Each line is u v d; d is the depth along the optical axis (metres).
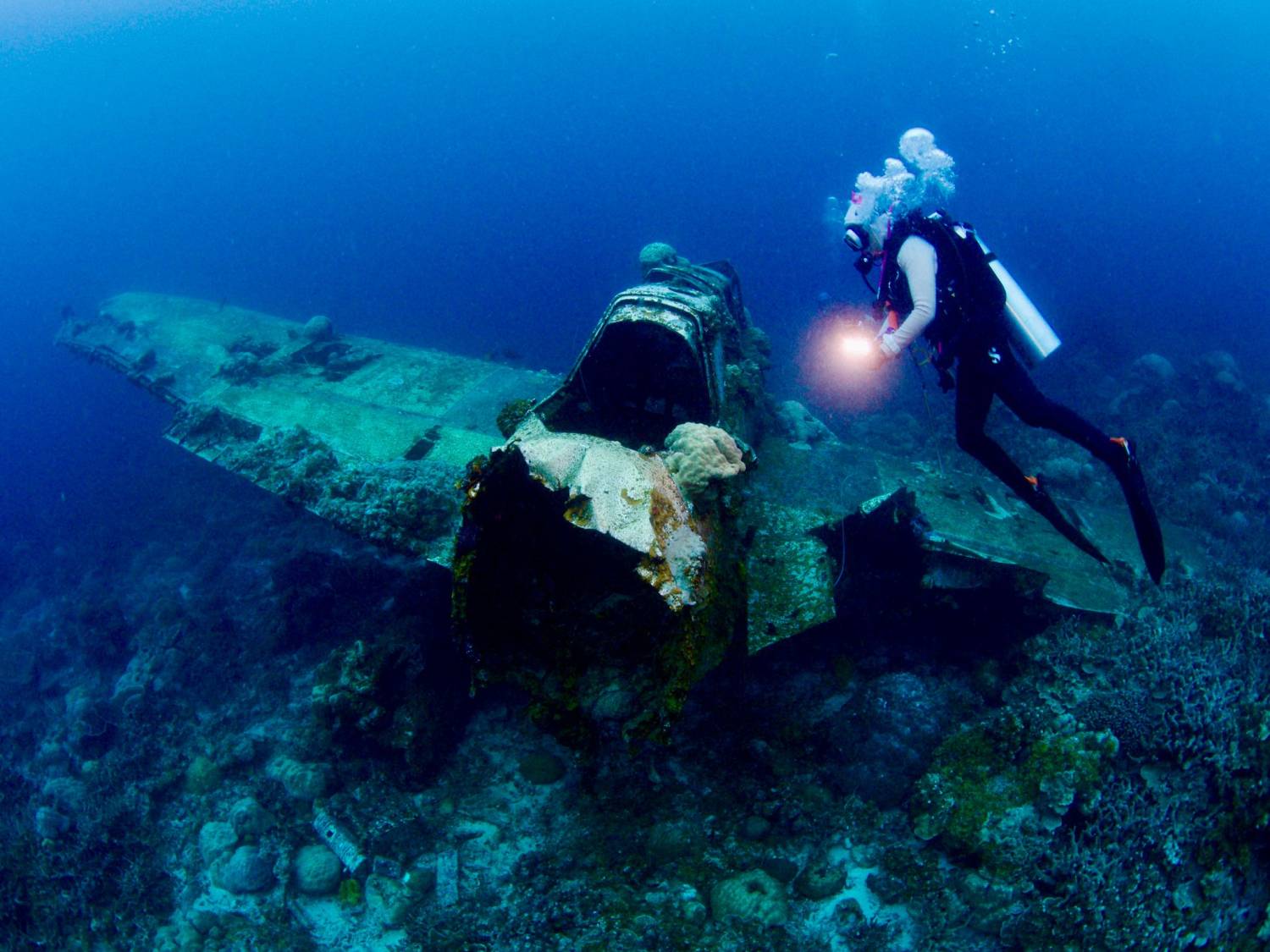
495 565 4.50
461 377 10.56
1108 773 5.67
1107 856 5.28
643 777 6.63
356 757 7.43
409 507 7.07
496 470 4.14
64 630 12.27
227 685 9.34
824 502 7.11
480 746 7.39
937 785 5.92
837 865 5.84
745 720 6.95
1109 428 13.68
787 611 6.00
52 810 7.80
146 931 6.59
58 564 15.75
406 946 5.88
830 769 6.42
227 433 9.85
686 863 5.92
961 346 3.16
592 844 6.20
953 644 7.47
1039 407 3.13
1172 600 6.98
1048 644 6.70
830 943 5.38
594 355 6.27
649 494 4.06
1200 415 13.87
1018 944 5.11
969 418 3.33
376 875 6.44
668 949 5.30
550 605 4.72
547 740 7.28
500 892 6.08
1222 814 5.29
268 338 13.16
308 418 9.71
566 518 3.99
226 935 6.27
